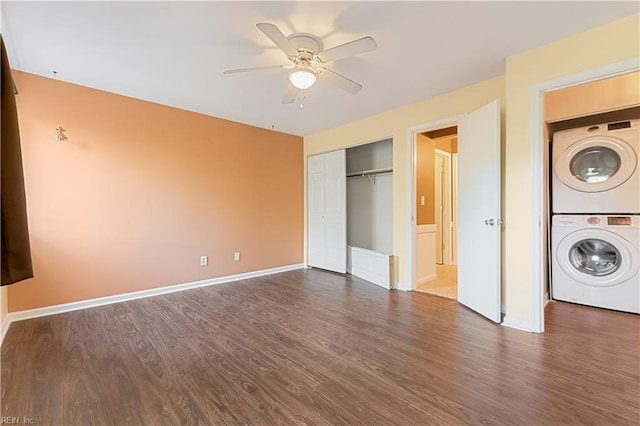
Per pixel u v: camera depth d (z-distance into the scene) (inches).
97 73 108.8
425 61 101.3
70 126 117.2
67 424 55.6
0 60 46.2
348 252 188.7
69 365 76.0
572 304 124.1
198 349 84.9
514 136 98.8
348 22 79.7
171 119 144.3
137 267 134.4
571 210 125.5
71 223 117.6
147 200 137.1
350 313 114.7
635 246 111.3
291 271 193.9
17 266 48.9
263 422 56.1
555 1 72.0
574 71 86.6
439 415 57.6
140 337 92.8
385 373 72.4
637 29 77.0
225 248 165.5
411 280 145.6
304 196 207.5
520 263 98.1
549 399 61.9
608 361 77.0
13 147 48.4
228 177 166.6
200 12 75.1
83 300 120.3
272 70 106.0
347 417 57.3
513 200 99.5
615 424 54.7
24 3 70.2
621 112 123.3
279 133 192.4
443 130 168.1
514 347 85.3
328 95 131.1
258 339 91.5
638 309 110.5
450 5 73.2
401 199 148.9
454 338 91.7
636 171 111.6
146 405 61.0
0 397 61.2
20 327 100.3
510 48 93.7
